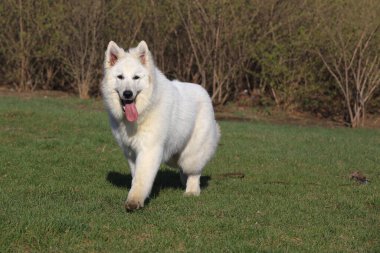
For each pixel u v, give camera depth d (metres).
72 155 11.09
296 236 6.63
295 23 20.89
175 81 8.53
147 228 6.53
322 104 21.48
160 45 21.78
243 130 15.88
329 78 20.86
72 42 22.00
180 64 22.03
